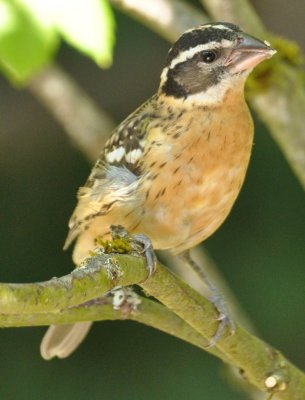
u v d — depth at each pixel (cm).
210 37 919
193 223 912
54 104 1279
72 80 1507
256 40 925
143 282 762
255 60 914
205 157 891
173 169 891
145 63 1548
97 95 1572
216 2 1038
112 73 1561
